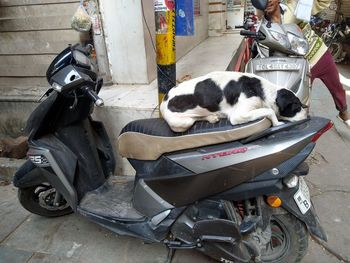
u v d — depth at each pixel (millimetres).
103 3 3338
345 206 2742
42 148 2297
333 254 2264
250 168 1699
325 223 2555
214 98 1831
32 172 2473
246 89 1813
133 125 2053
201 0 6273
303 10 3064
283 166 1686
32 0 3627
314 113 4773
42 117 2230
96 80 2207
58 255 2398
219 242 1840
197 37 6051
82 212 2330
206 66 4312
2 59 4066
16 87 4125
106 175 2717
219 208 1856
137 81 3598
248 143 1718
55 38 3732
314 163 3428
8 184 3396
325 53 3451
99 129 2701
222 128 1771
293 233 1937
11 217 2850
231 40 6402
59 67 2023
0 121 3979
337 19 10469
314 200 2834
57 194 2652
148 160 1957
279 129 1691
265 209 1843
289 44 2723
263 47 3057
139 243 2465
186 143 1800
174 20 2695
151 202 2012
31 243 2527
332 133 4109
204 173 1767
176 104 1878
